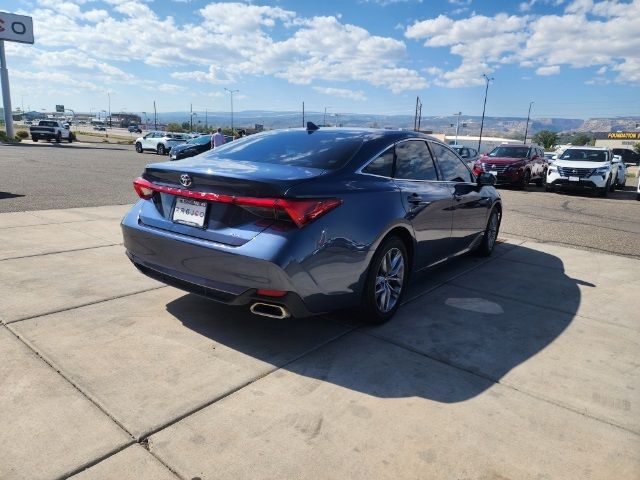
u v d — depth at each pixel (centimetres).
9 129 3728
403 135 408
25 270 448
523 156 1750
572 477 210
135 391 258
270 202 277
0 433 218
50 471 197
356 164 343
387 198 348
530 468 214
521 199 1359
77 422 229
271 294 281
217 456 212
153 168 326
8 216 689
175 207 319
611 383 293
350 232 309
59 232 604
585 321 393
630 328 382
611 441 236
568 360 321
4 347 298
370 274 339
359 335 346
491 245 605
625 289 486
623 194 1694
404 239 385
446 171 466
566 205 1251
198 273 303
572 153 1652
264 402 255
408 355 318
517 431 240
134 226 335
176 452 213
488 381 289
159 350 306
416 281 488
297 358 306
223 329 343
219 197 291
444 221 439
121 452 211
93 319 347
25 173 1370
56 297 385
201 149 2431
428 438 231
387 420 244
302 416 244
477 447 226
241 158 353
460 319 385
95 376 271
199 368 287
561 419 252
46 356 290
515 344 343
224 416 241
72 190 1033
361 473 206
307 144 370
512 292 462
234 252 280
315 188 294
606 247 697
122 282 429
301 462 211
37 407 239
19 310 356
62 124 3947
